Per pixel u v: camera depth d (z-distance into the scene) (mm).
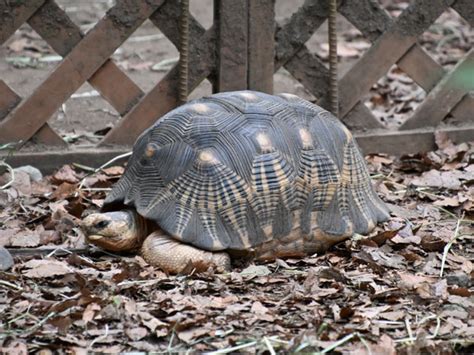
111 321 6824
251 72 10227
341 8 10539
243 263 7855
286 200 7793
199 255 7570
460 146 10805
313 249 8039
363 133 10789
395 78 14125
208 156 7656
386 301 7273
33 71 13469
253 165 7711
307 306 7105
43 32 9805
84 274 7535
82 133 11031
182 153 7719
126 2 9852
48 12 9766
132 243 7965
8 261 7719
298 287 7414
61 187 9469
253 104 8031
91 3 16844
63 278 7500
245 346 6480
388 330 6848
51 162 9977
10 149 9859
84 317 6789
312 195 7922
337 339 6633
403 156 10781
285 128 7949
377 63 10672
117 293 7184
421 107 10938
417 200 9719
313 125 8117
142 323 6734
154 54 14664
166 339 6641
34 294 7219
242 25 10094
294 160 7863
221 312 6961
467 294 7391
